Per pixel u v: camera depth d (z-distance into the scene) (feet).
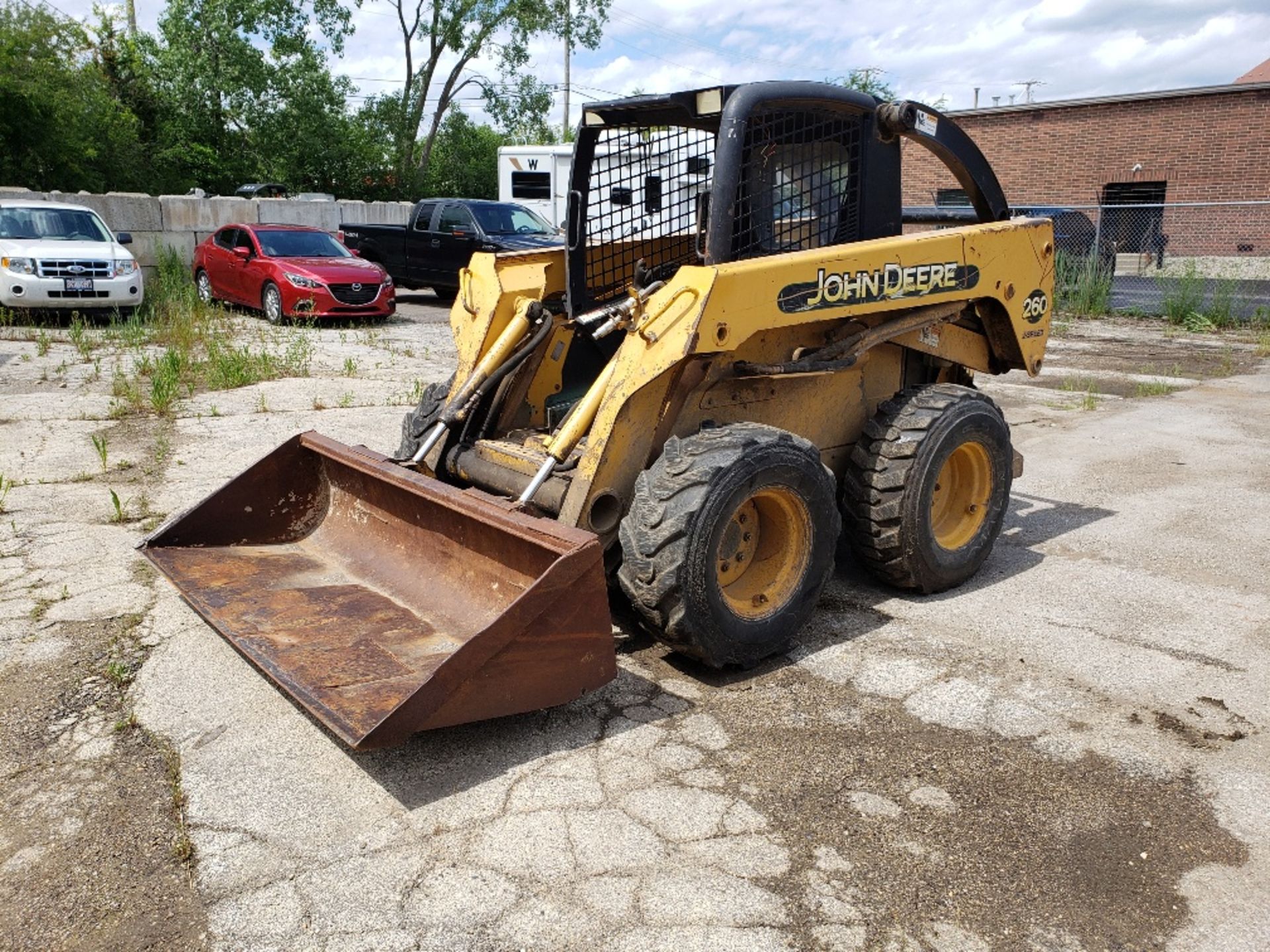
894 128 14.98
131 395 29.94
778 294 13.23
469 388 15.62
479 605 12.89
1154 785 11.12
